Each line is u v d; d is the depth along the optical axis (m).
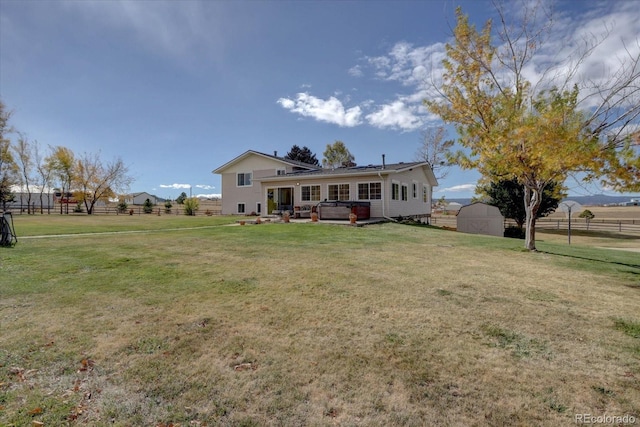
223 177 27.48
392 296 4.41
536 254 8.49
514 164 8.08
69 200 34.47
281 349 2.86
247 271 5.74
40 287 4.61
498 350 2.90
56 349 2.80
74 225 15.38
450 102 9.41
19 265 5.95
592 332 3.32
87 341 2.96
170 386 2.29
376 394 2.22
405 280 5.29
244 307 3.90
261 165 25.42
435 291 4.70
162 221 18.86
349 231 12.38
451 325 3.45
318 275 5.50
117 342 2.95
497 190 22.11
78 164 32.97
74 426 1.88
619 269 6.66
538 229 26.42
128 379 2.37
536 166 7.82
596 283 5.38
